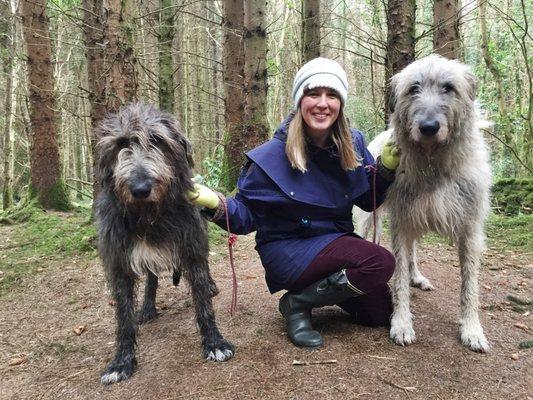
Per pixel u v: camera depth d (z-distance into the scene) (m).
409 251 3.36
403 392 2.59
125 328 3.02
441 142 2.85
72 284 4.99
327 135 3.17
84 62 15.01
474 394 2.58
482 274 4.56
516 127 11.83
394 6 5.58
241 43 8.44
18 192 17.58
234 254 5.59
